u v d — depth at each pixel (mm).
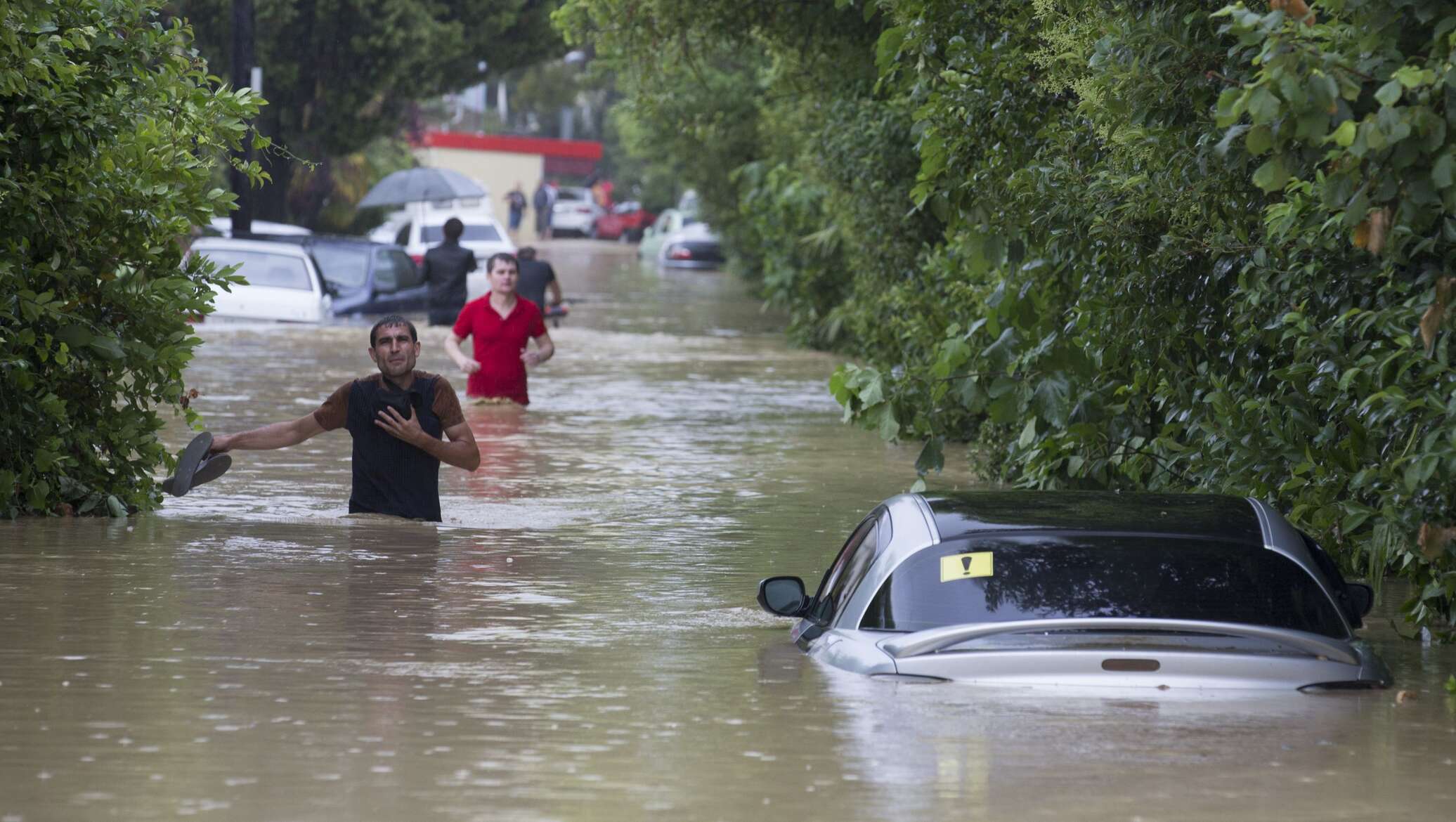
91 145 35594
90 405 36969
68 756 17938
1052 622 19766
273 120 138625
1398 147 20141
